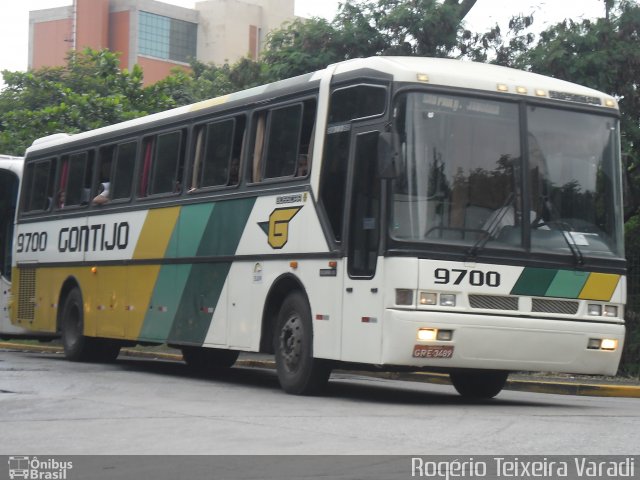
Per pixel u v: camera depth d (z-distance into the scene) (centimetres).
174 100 3978
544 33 2691
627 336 2300
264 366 2414
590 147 1485
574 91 1493
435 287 1367
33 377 1775
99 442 1042
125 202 2070
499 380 1612
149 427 1143
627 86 2584
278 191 1611
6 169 2597
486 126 1427
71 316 2255
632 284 2320
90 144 2241
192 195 1850
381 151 1368
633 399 1830
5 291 2570
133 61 10175
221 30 10519
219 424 1165
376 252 1393
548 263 1422
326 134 1522
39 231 2400
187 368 2233
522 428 1148
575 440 1057
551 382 2017
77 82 4050
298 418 1219
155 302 1942
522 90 1456
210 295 1773
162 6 10394
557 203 1448
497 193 1416
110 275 2106
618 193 1495
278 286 1602
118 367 2112
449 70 1436
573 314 1438
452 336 1368
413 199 1380
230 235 1730
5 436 1084
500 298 1396
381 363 1371
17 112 3678
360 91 1462
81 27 10238
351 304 1431
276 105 1655
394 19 2788
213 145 1816
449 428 1138
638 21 2611
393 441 1041
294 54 2809
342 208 1468
